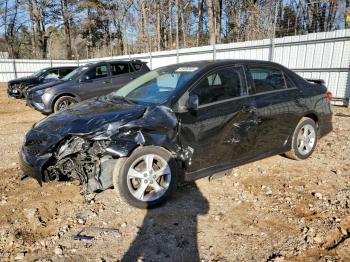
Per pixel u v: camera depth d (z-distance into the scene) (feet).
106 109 12.69
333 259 8.89
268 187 13.48
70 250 9.50
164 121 11.69
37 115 33.68
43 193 13.30
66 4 135.13
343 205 11.84
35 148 11.98
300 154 16.35
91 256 9.21
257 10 80.74
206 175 12.87
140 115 11.79
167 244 9.72
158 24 113.50
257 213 11.43
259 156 14.57
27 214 11.51
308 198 12.49
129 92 14.65
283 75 15.61
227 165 13.42
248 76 14.07
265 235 10.09
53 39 171.83
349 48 33.09
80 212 11.69
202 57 51.83
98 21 153.58
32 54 138.72
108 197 12.87
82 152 11.37
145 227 10.67
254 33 76.43
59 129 11.76
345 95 34.14
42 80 45.32
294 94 15.58
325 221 10.82
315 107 16.53
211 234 10.19
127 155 11.24
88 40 158.61
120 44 151.84
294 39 37.93
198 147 12.33
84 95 31.50
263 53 42.11
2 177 15.07
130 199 11.48
